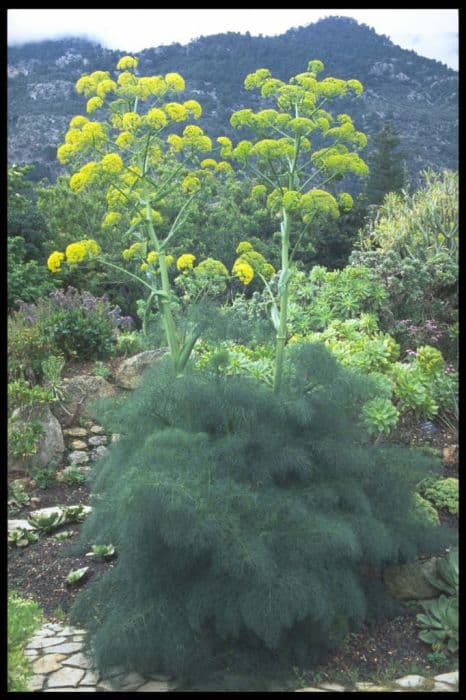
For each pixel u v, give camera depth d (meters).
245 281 4.54
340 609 3.72
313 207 4.32
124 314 18.22
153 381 4.30
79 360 8.70
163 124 4.45
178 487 3.45
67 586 4.69
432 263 9.30
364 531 3.87
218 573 3.54
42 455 6.81
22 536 5.42
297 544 3.60
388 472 4.41
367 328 7.96
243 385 4.14
